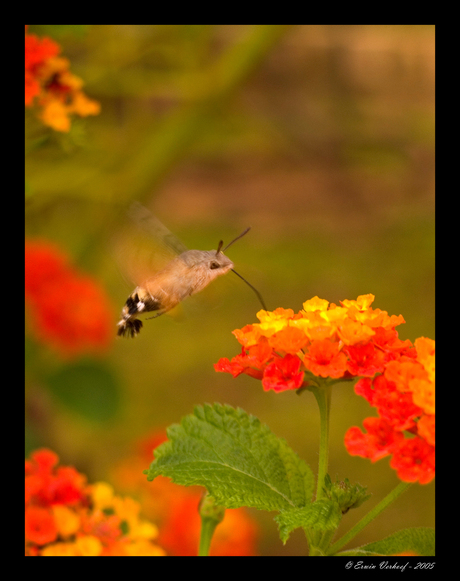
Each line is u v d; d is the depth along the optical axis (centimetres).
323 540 55
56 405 73
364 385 55
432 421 54
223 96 106
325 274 167
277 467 56
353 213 205
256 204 211
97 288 71
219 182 221
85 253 91
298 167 219
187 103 106
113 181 97
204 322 154
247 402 129
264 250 179
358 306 57
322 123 194
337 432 119
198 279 61
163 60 105
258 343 56
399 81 223
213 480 56
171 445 57
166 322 154
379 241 185
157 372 132
